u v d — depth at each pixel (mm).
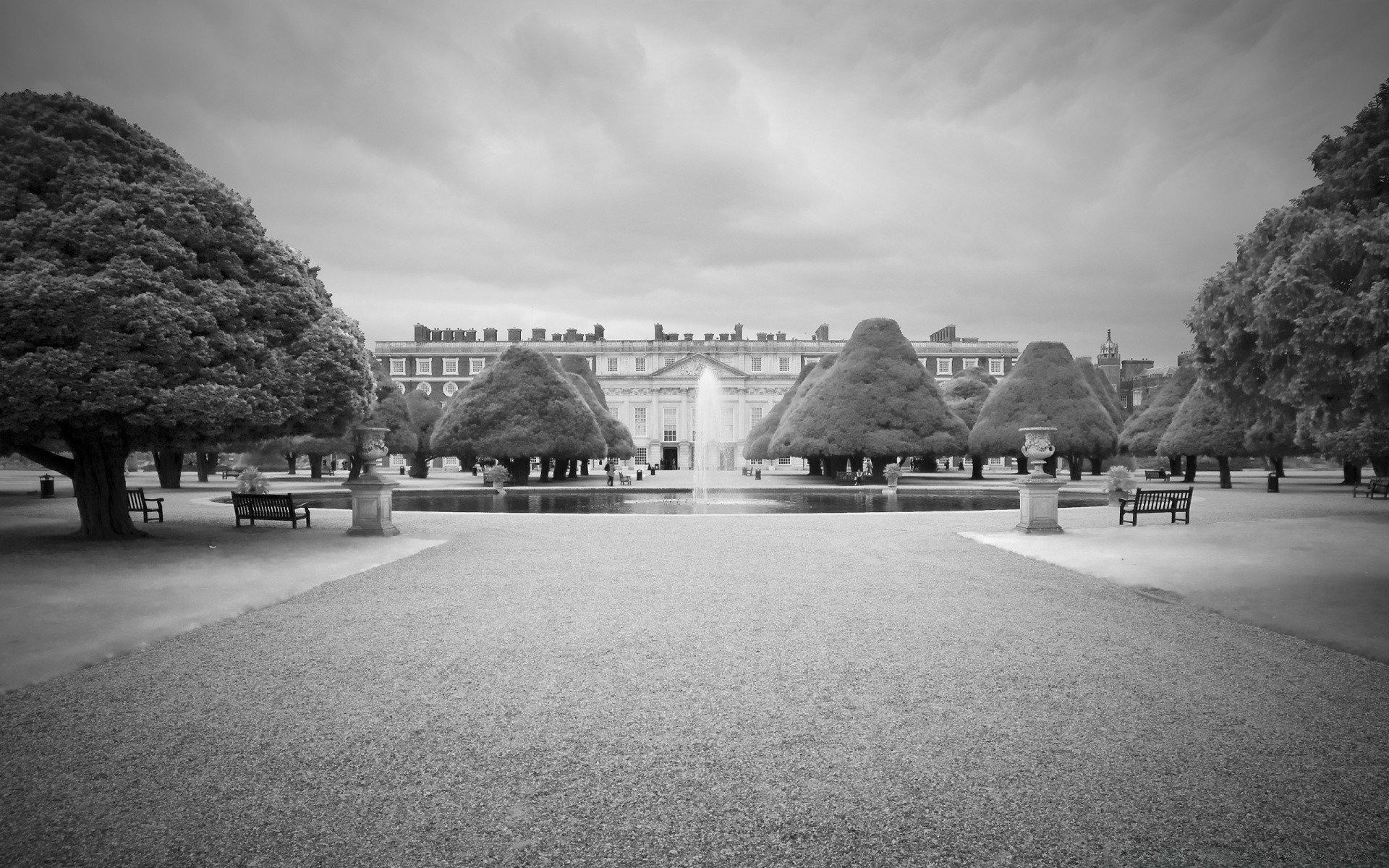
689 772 4566
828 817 4020
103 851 3705
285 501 17672
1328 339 8836
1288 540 15055
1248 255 11297
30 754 4812
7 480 43750
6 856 3643
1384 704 5656
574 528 18109
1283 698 5789
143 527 18328
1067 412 45688
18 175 14195
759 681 6266
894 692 5980
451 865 3576
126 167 15188
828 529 17766
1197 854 3654
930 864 3578
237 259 15828
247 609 8961
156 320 13406
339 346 16375
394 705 5703
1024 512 16781
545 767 4641
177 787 4371
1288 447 34781
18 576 11094
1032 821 3971
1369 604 9031
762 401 95375
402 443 47531
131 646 7324
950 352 97125
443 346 95375
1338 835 3818
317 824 3957
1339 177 10672
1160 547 14148
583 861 3609
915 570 11750
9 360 12766
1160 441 39969
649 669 6598
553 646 7348
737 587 10344
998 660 6801
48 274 13250
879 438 43188
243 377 14586
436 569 11977
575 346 98250
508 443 41156
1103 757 4734
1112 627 8016
